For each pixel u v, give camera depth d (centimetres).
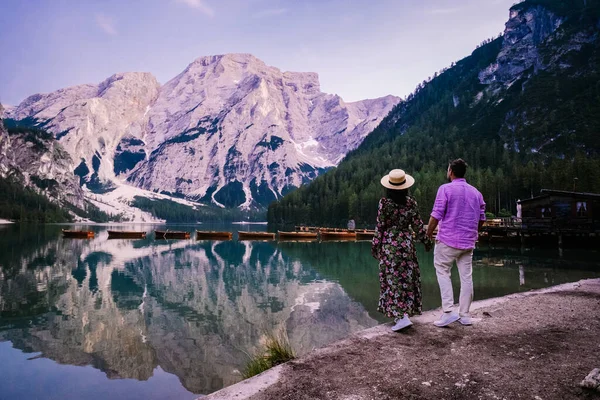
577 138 12325
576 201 3872
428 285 1870
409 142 17162
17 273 2766
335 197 12081
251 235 7712
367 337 502
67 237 7600
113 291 2147
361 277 2452
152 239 7462
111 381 948
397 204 534
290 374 384
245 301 1841
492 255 3114
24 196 18450
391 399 322
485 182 8369
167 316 1594
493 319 589
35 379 960
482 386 344
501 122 16250
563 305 689
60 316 1599
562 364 395
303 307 1642
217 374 991
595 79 14725
